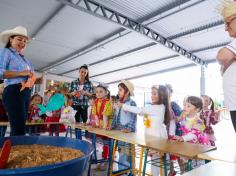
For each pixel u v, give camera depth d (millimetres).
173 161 2061
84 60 9188
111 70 10500
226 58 1209
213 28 5363
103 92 3111
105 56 8422
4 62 1508
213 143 3057
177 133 2451
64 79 12586
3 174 479
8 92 1492
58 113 4031
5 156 645
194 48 6770
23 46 1658
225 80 1273
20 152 833
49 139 1008
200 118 2535
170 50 6625
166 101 2426
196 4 4492
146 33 5848
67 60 9344
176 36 6113
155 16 5164
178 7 4688
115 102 3008
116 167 3004
